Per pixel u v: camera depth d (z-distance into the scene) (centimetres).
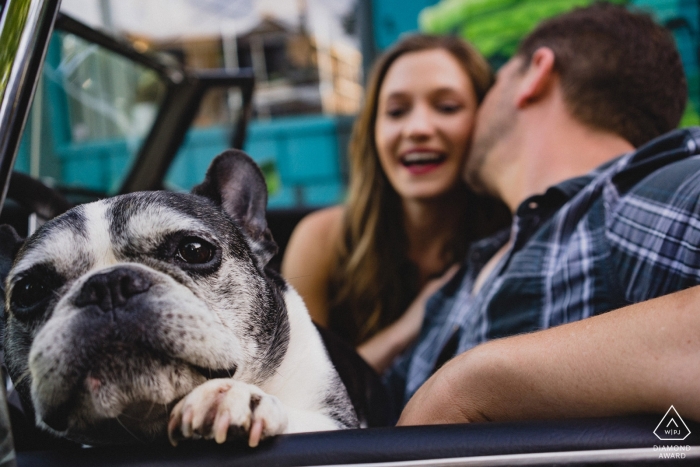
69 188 89
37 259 47
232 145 107
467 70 88
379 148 91
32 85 35
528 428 34
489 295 62
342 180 215
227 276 50
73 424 42
